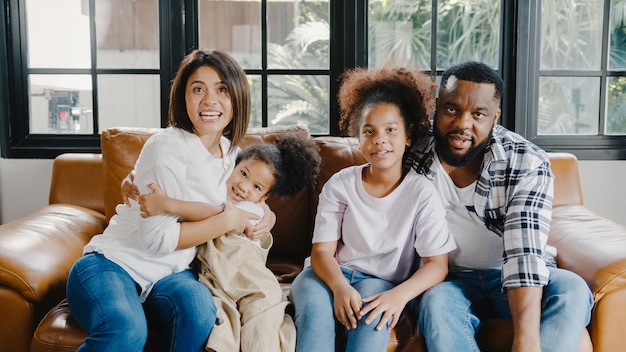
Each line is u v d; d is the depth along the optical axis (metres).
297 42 2.36
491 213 1.49
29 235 1.57
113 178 1.90
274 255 1.97
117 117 2.38
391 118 1.43
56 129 2.38
